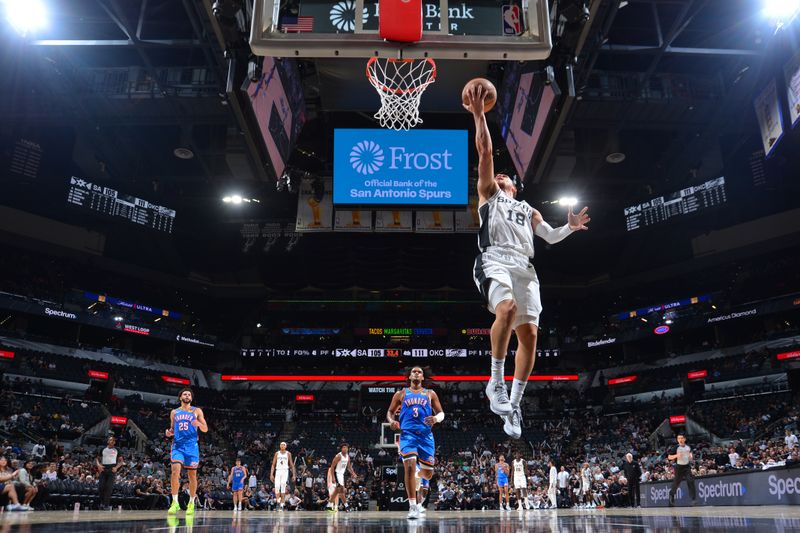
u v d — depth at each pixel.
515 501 22.86
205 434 33.19
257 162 18.50
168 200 33.84
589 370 40.94
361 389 38.78
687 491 12.76
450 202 22.97
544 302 42.78
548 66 14.48
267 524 3.82
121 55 22.89
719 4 19.45
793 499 9.34
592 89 21.50
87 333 37.00
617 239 36.97
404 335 41.91
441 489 24.67
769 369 30.94
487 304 3.66
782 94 17.94
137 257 37.38
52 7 20.00
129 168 29.25
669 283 38.94
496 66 18.19
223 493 22.39
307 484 22.97
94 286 36.59
